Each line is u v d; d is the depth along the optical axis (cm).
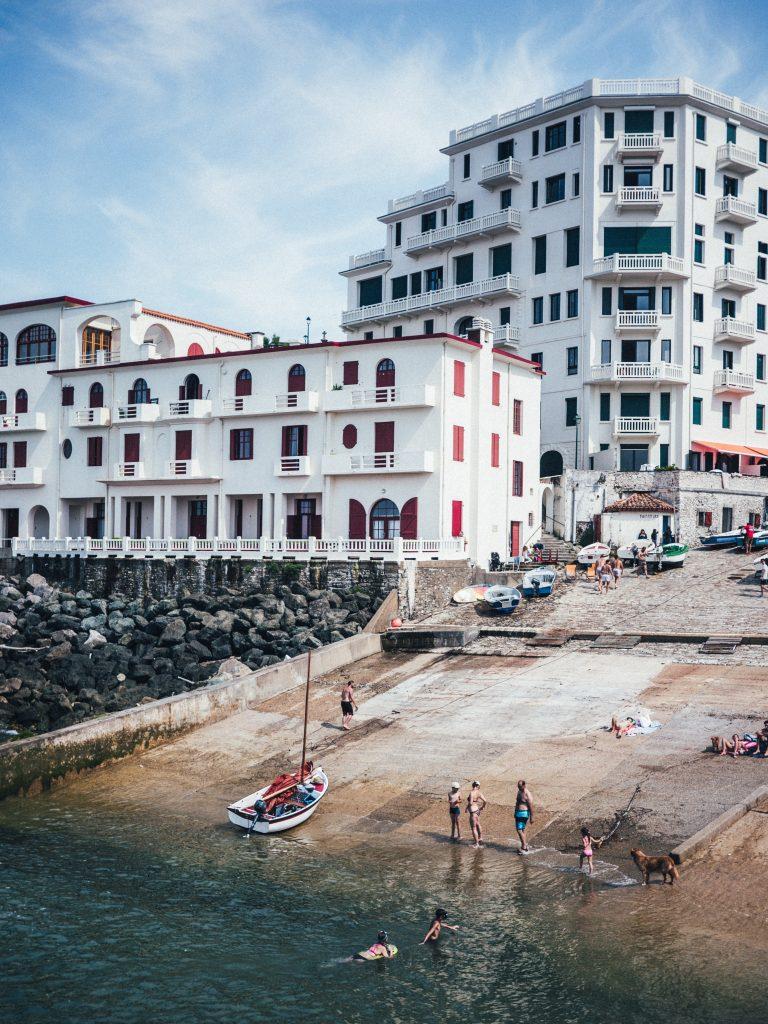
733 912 2125
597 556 5659
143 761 3409
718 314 7556
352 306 9256
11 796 3097
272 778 3200
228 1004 1911
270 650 4688
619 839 2519
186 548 5859
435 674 4034
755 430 7788
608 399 7331
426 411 5469
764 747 2911
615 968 1952
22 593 6209
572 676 3797
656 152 7231
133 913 2281
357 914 2248
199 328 7281
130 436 6481
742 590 4862
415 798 2911
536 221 7694
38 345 7100
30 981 1995
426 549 5288
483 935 2119
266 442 5944
